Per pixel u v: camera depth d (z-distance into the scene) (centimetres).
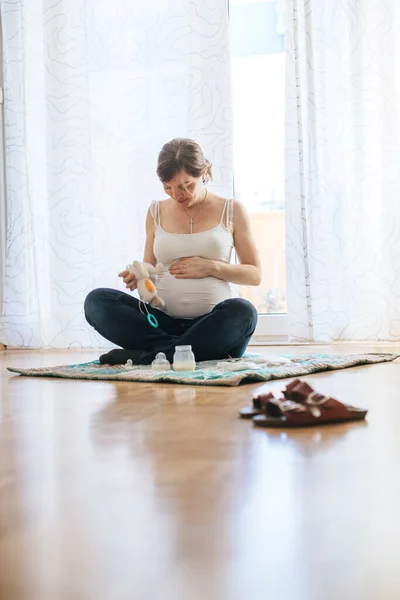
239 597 62
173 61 382
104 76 389
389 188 353
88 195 390
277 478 102
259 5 395
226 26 372
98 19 390
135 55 386
